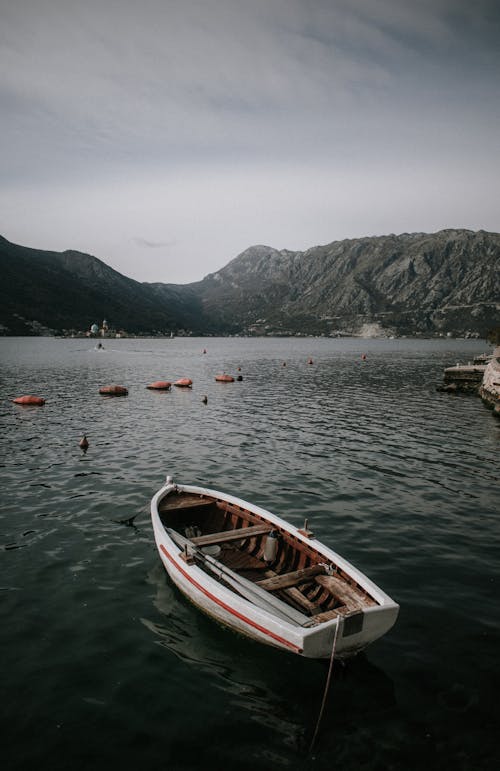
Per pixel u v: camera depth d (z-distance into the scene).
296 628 9.04
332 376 82.38
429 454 28.66
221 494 15.70
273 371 93.31
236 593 11.00
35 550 15.25
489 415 43.22
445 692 9.34
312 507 19.53
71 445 29.56
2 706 8.86
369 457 27.70
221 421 38.47
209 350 196.38
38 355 131.12
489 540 16.62
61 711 8.77
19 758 7.77
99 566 14.30
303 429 35.66
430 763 7.74
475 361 89.12
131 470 24.20
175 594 12.88
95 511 18.62
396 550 15.68
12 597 12.52
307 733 8.35
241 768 7.62
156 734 8.30
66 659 10.20
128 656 10.34
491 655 10.44
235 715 8.74
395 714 8.80
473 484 22.92
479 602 12.59
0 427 35.09
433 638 11.02
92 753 7.89
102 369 90.88
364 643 9.61
